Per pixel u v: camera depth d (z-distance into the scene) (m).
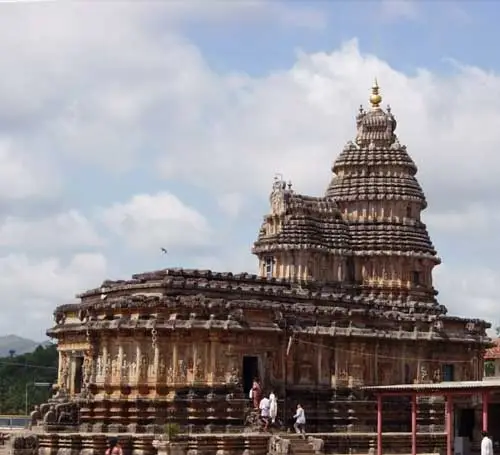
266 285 97.25
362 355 96.31
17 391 172.00
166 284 87.94
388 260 109.38
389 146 114.06
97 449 78.44
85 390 88.69
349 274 109.88
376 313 98.69
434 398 99.00
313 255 107.19
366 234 110.00
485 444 65.06
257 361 90.25
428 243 111.81
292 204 108.06
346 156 113.69
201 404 85.12
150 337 86.38
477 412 87.19
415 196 112.06
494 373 146.00
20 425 117.19
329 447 84.81
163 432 82.75
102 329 87.56
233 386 86.69
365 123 115.25
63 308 96.38
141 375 86.06
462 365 104.00
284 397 90.94
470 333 105.12
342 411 93.94
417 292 109.88
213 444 78.44
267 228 110.56
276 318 91.25
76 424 87.69
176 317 86.25
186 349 86.56
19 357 196.75
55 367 177.25
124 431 84.75
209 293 90.31
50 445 79.56
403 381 98.94
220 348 87.19
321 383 93.94
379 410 78.31
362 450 86.44
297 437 81.75
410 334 99.38
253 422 85.19
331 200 111.88
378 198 110.62
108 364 87.94
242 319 88.19
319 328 93.81
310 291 99.06
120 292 92.06
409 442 88.88
